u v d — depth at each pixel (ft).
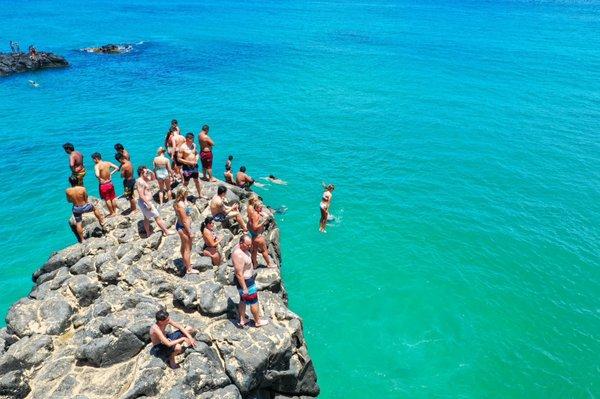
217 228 62.69
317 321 64.44
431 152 118.11
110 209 65.10
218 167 108.68
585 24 327.26
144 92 164.14
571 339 62.34
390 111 147.02
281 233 83.71
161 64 204.13
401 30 296.30
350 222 87.66
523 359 59.00
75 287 49.62
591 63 208.23
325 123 136.67
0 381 38.65
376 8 414.62
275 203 93.45
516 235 84.79
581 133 130.72
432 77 185.78
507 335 62.85
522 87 172.65
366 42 255.09
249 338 45.01
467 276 73.97
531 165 111.86
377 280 72.64
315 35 276.00
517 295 70.13
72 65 200.54
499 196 98.12
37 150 115.85
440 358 58.95
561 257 78.84
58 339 45.55
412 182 103.04
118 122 135.54
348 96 161.48
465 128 134.00
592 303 68.95
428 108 150.00
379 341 61.41
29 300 49.75
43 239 81.71
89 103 152.15
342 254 78.54
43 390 40.16
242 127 132.46
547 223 88.74
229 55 221.46
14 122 134.41
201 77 184.24
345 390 54.03
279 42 253.24
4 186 98.53
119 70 193.57
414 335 62.59
